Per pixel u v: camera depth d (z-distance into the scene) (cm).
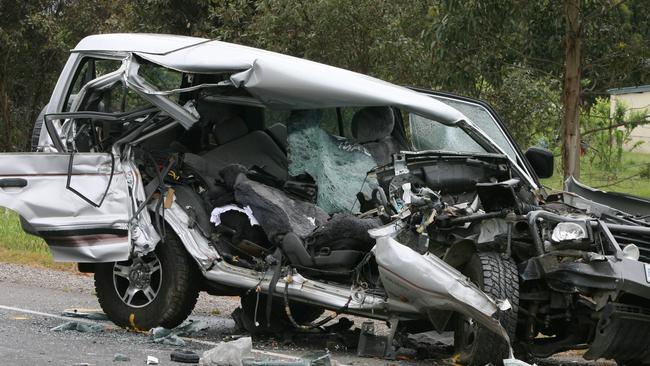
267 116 1196
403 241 967
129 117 1110
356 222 1003
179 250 1088
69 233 1066
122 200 1084
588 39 1825
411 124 1118
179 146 1176
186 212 1092
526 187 1030
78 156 1075
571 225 890
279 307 1112
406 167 1019
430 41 1838
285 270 1041
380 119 1131
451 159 1027
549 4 1816
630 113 3080
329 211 1101
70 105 1197
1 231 2169
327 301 1005
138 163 1110
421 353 1005
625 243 920
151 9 3344
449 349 1049
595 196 1130
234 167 1098
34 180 1057
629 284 872
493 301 876
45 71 4197
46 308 1269
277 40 2392
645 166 2969
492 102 2219
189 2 3322
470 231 968
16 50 3925
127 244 1072
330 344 1056
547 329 1005
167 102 1094
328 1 2261
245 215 1083
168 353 938
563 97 1870
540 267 909
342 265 1014
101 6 4078
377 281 1005
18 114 4353
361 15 2278
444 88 1842
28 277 1627
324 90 1041
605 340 899
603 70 1867
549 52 1900
